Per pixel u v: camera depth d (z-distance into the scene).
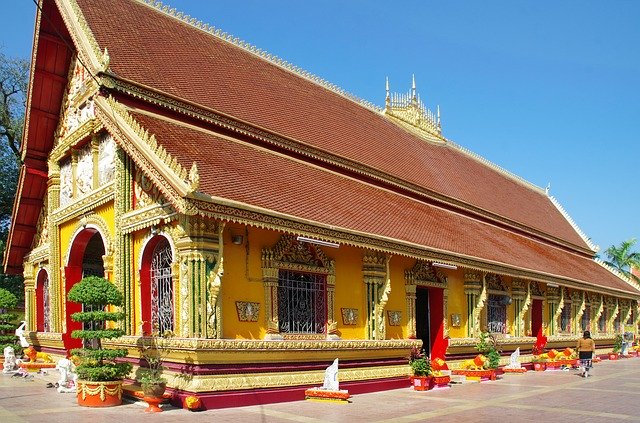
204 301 15.05
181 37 23.92
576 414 15.00
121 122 16.88
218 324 15.26
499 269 26.28
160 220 16.48
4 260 29.09
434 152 37.25
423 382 19.94
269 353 16.20
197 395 14.42
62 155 23.66
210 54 24.58
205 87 21.61
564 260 38.56
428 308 25.00
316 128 25.88
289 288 17.84
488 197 37.12
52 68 23.33
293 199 18.08
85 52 18.50
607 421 13.98
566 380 24.02
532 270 28.86
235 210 14.99
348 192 22.98
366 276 20.34
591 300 39.16
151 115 18.23
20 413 13.82
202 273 15.09
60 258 24.23
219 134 20.12
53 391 17.64
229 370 15.26
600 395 18.97
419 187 29.19
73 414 13.73
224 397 14.88
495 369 24.14
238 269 16.31
